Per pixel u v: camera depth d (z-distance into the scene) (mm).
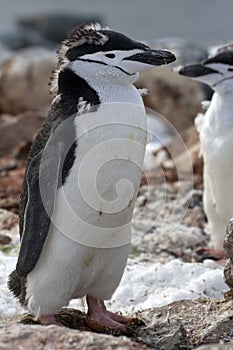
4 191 21125
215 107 16234
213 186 16344
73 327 11211
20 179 22281
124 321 11461
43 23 57781
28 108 32031
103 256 10930
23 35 52594
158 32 87688
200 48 32062
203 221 19156
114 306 13359
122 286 14008
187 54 30547
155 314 11758
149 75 30141
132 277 14398
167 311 11789
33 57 32688
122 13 94250
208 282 14023
